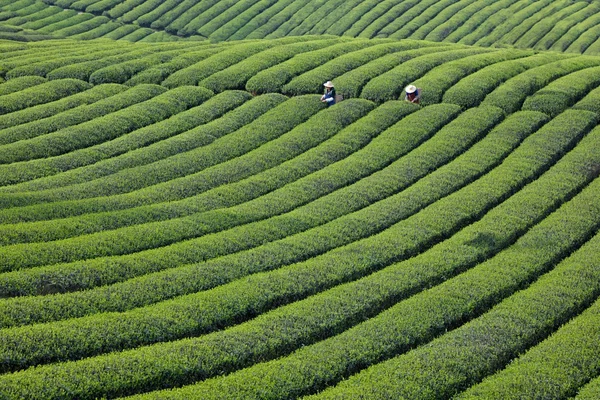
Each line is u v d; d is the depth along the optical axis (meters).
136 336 20.83
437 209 30.64
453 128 38.84
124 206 30.31
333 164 35.38
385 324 22.30
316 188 32.91
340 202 31.47
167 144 37.25
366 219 29.75
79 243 25.83
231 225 29.25
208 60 49.44
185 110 43.12
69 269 23.83
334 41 55.91
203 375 19.61
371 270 26.28
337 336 21.73
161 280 23.97
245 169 35.06
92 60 50.97
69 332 20.22
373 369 20.06
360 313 23.20
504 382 19.44
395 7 90.31
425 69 47.19
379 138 38.25
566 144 36.66
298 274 25.08
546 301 23.70
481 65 48.12
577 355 20.66
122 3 91.38
